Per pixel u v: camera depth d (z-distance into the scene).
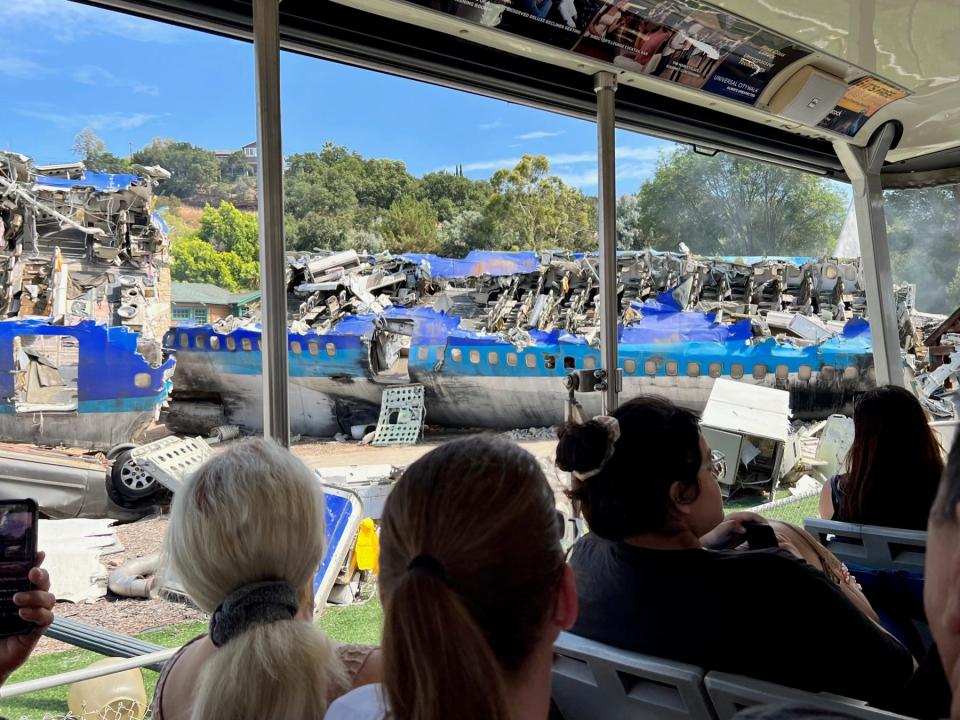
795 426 12.49
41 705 3.65
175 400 15.48
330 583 4.20
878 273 5.24
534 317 15.41
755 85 4.09
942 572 0.62
